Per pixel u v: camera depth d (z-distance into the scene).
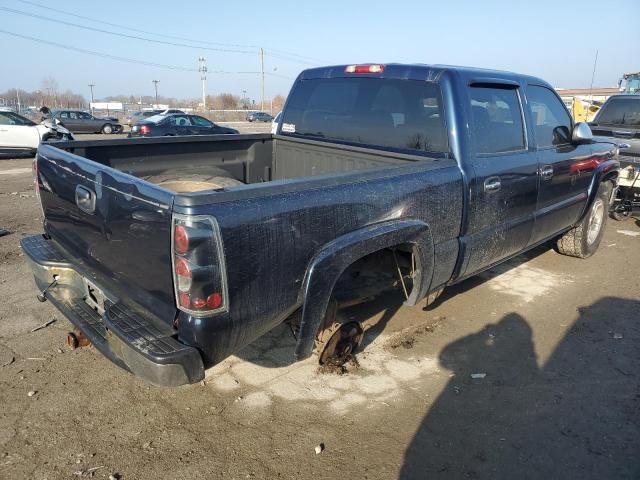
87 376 3.40
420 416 3.12
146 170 4.01
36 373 3.40
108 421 2.97
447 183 3.38
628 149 7.85
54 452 2.71
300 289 2.56
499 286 5.27
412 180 3.13
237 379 3.45
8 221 7.24
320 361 3.39
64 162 3.04
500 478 2.65
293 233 2.45
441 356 3.84
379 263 3.36
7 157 15.86
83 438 2.83
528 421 3.11
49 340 3.82
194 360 2.29
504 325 4.38
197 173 4.37
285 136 4.80
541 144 4.53
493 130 3.90
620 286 5.35
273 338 3.98
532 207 4.40
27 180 11.09
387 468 2.69
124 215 2.49
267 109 99.12
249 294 2.33
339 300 3.25
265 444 2.84
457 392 3.38
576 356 3.90
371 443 2.87
